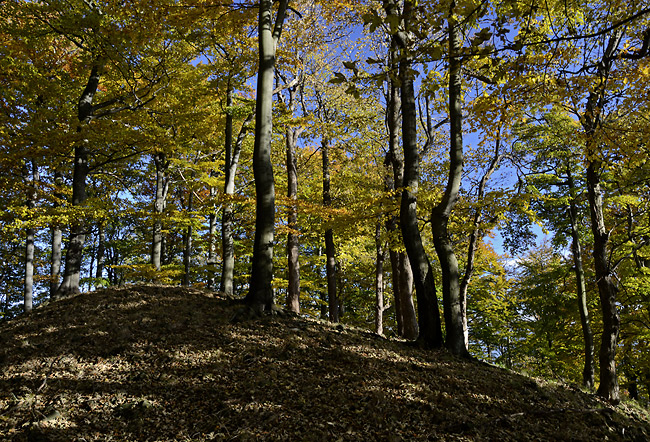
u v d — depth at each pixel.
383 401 5.29
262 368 5.89
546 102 7.09
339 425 4.72
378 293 15.53
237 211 15.00
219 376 5.62
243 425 4.61
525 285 17.45
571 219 14.23
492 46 3.51
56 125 11.41
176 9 9.77
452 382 6.15
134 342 6.62
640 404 9.98
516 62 3.97
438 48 3.35
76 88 12.12
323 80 16.19
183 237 23.42
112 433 4.45
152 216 11.89
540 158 14.12
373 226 14.70
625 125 7.45
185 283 17.72
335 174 17.12
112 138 10.67
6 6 10.08
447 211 8.19
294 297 14.82
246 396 5.16
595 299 15.18
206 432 4.49
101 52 10.38
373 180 14.95
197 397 5.15
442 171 14.24
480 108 6.40
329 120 16.84
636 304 14.14
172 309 8.22
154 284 11.06
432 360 7.02
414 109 8.71
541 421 5.48
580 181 14.48
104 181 17.86
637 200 11.98
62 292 10.70
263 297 8.19
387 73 3.43
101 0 10.81
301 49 14.50
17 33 10.15
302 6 14.25
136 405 4.88
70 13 10.04
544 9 6.13
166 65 11.74
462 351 7.79
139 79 11.91
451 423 5.00
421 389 5.75
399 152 11.96
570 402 6.32
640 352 14.17
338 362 6.33
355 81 3.42
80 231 11.25
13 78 11.01
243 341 6.71
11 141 10.43
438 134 15.34
